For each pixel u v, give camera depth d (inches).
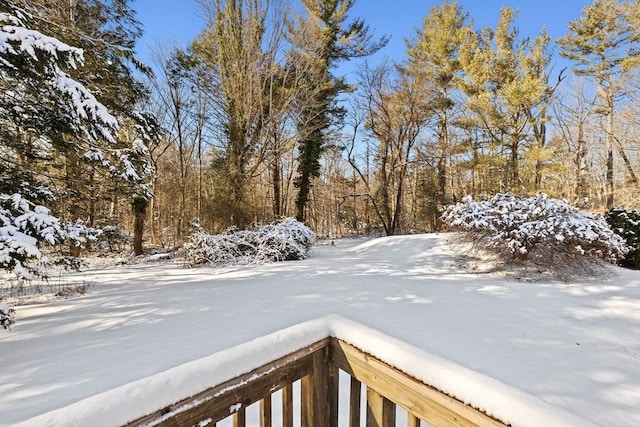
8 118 178.4
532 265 240.4
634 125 539.2
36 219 139.5
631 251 249.8
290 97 418.9
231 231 388.2
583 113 607.2
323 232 864.3
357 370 42.4
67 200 238.1
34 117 177.8
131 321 156.6
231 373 35.2
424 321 142.7
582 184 622.8
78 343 129.0
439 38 565.6
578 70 554.9
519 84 484.1
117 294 218.7
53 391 90.0
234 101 413.1
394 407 40.1
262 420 40.6
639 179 544.7
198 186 611.5
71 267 201.9
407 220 738.8
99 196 247.0
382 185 644.1
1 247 122.6
